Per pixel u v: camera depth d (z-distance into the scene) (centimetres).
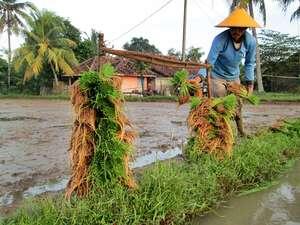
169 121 1478
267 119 1512
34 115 1780
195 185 492
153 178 456
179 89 633
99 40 486
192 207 455
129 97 3247
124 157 446
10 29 4350
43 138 1016
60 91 4206
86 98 442
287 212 488
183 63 587
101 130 443
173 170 505
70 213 386
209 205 493
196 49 3712
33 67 3831
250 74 757
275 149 691
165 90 3850
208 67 628
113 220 393
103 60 491
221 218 466
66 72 3888
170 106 2542
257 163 602
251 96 717
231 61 727
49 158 745
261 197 538
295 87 3812
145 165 661
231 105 607
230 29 708
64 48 4094
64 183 559
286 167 687
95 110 445
